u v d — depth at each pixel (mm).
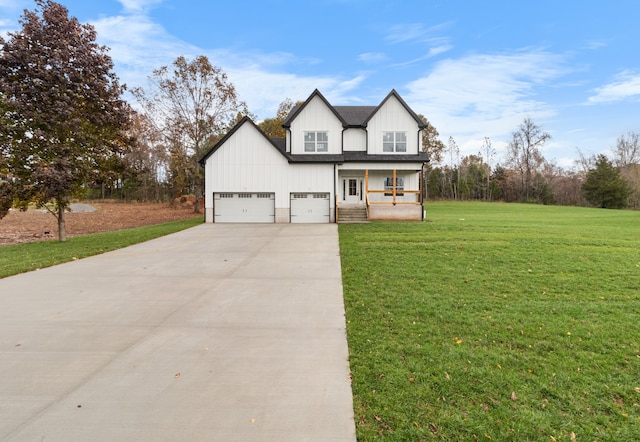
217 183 20938
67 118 13539
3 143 12844
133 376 3883
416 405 3324
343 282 7742
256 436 2906
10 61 12766
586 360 4168
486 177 60688
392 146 22734
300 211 21203
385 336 4875
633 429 3012
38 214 31359
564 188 57000
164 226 19703
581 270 8547
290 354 4398
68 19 14227
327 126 22344
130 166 16734
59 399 3441
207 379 3814
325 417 3156
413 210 21359
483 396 3459
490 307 5996
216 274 8578
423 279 7844
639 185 47531
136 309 6074
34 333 5051
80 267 9352
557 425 3057
